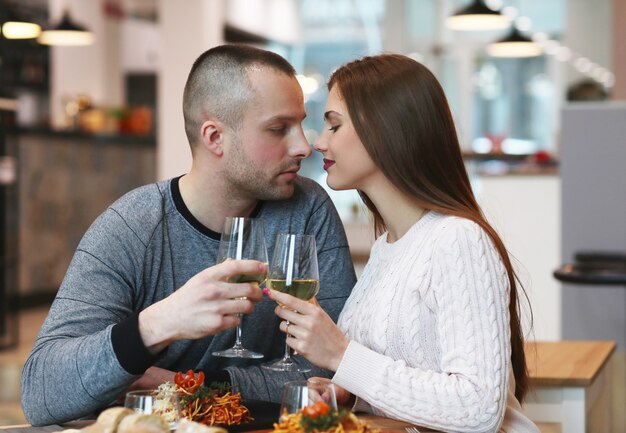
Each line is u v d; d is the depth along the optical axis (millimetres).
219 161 2029
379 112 1830
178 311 1644
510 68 12633
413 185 1841
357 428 1412
